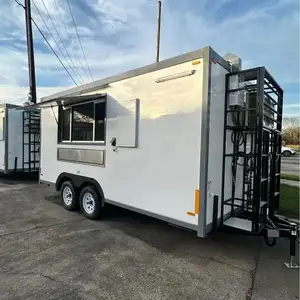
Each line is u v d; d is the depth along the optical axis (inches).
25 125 360.2
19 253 134.0
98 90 183.8
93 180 189.5
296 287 105.9
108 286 104.1
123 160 163.9
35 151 371.2
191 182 125.7
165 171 137.9
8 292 98.7
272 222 138.3
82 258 129.1
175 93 132.3
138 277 111.7
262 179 133.3
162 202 140.0
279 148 166.7
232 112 133.1
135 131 154.3
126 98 160.7
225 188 136.4
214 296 98.7
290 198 255.1
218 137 128.2
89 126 193.2
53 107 231.9
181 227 130.8
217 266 123.3
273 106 158.2
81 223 184.9
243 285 106.9
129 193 160.6
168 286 105.0
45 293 98.3
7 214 205.2
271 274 116.3
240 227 127.0
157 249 142.0
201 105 120.6
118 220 192.1
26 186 330.3
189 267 121.7
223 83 130.5
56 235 160.6
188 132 126.6
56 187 229.1
